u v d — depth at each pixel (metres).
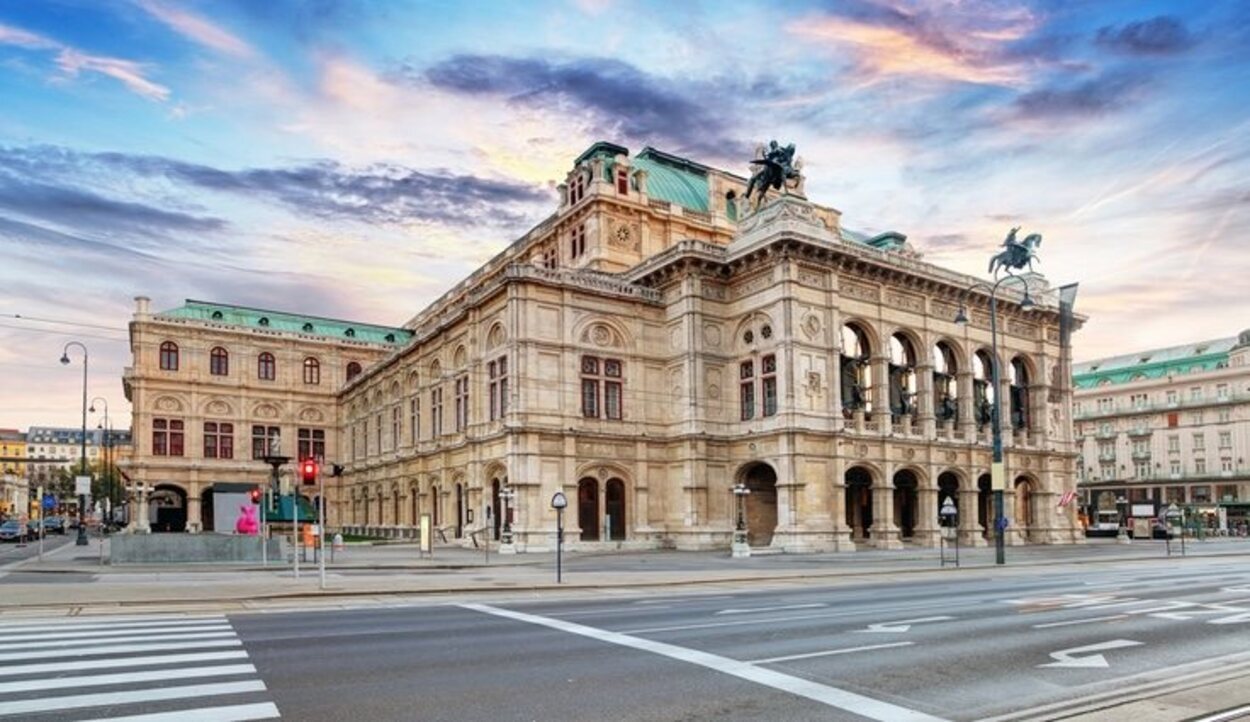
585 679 12.15
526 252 70.94
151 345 84.94
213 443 86.88
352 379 89.44
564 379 51.44
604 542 50.97
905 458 55.09
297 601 22.86
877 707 10.59
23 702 10.55
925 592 25.20
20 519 75.62
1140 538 78.81
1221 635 16.23
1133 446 118.69
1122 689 11.50
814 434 49.81
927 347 57.81
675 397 54.75
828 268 52.12
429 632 16.69
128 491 85.25
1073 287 62.69
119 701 10.64
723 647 14.73
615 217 61.47
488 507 44.78
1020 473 63.75
